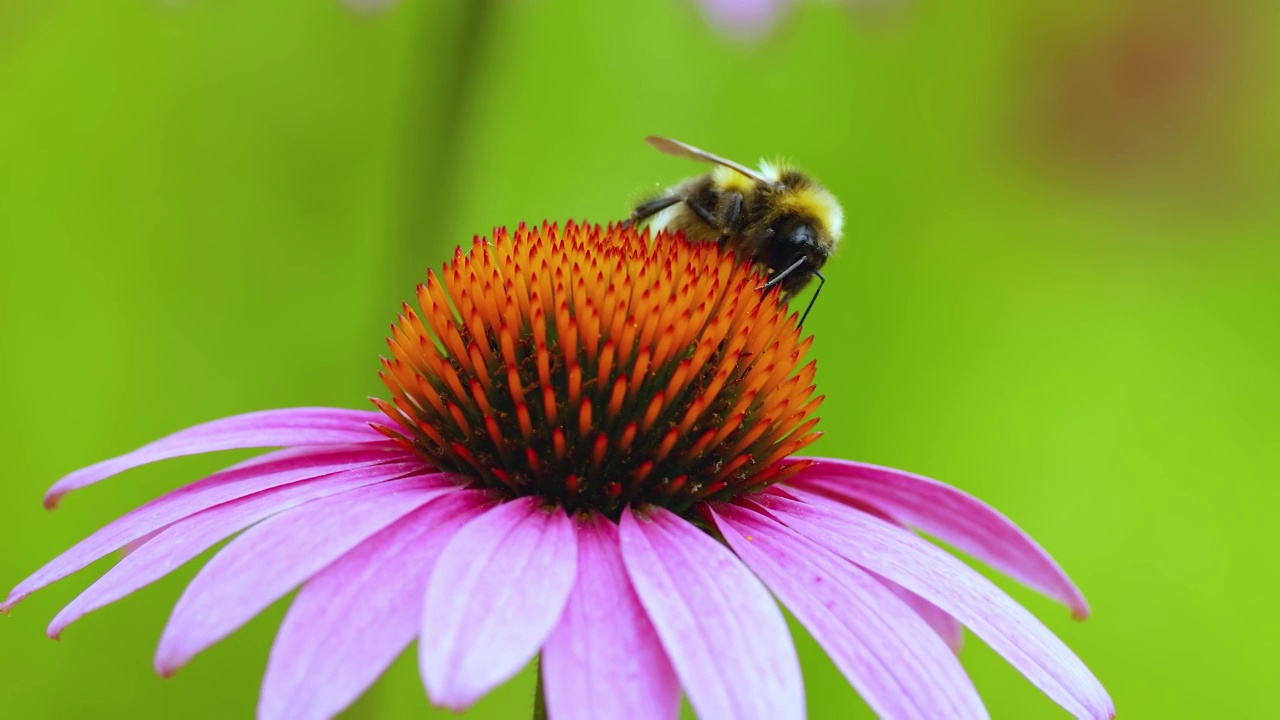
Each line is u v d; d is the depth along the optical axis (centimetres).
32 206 33
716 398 25
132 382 33
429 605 23
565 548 24
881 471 27
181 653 23
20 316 33
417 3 34
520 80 35
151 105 34
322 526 24
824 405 35
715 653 23
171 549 24
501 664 23
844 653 24
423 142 31
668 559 24
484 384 25
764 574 24
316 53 34
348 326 34
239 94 34
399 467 25
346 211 34
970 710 24
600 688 23
